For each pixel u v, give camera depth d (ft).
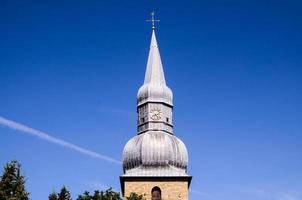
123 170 378.73
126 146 379.96
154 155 371.15
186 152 377.91
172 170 369.50
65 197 268.41
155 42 404.77
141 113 387.55
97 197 260.83
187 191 365.20
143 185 364.79
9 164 260.62
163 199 363.15
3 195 254.68
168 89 392.27
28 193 259.19
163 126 381.81
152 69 396.57
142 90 390.42
